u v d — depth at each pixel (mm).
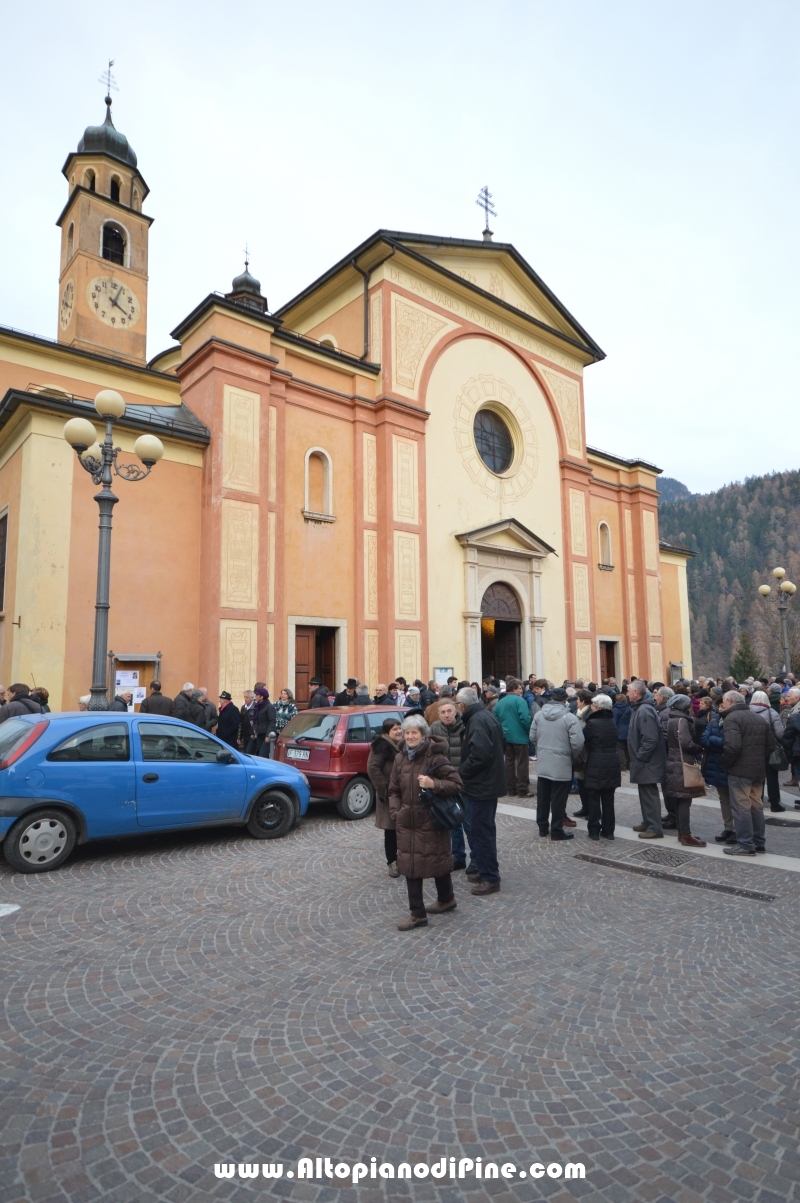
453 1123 3121
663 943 5258
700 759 8781
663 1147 2963
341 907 6082
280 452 15898
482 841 6566
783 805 10836
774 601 87625
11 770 7023
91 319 22812
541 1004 4277
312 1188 2719
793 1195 2676
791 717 10227
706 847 8156
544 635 21938
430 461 19297
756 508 147750
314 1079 3469
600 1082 3445
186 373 15938
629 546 26844
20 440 13570
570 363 24844
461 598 19500
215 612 14156
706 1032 3947
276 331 16109
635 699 8977
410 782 5652
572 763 8789
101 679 9320
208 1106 3246
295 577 16047
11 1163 2859
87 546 13250
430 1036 3893
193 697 11992
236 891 6508
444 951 5102
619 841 8508
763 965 4867
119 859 7609
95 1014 4141
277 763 9188
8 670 13328
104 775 7457
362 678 16938
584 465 24266
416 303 19594
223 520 14508
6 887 6520
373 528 17734
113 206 23656
